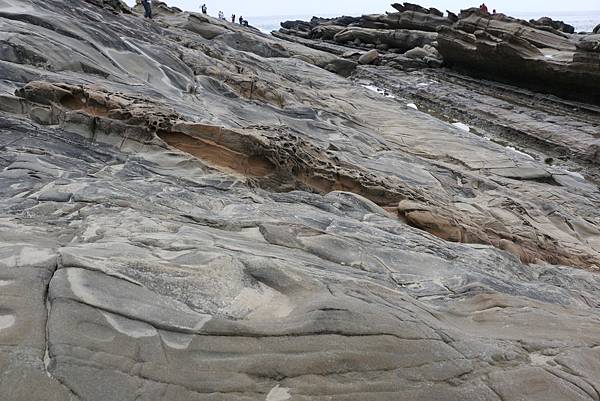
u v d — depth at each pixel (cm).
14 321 303
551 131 1981
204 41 2400
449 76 3191
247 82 1590
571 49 2598
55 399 264
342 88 2444
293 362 316
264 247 496
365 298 398
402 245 632
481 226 926
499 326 449
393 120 1964
